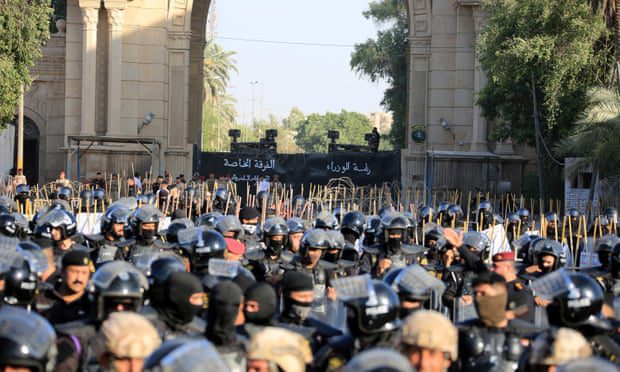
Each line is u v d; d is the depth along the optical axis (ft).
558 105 158.40
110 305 34.99
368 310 33.40
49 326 26.05
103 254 63.16
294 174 221.66
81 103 226.99
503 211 166.30
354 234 70.59
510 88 177.47
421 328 26.99
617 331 37.99
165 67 228.22
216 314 33.19
